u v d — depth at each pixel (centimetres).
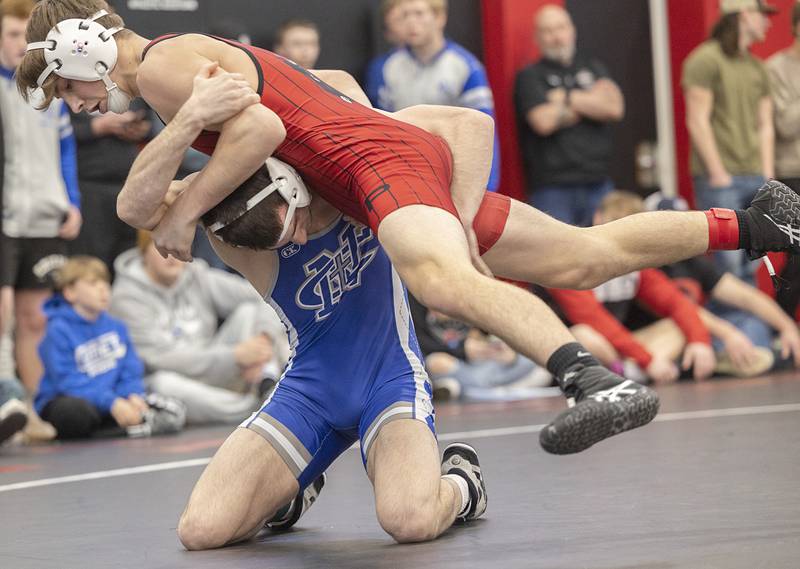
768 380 1070
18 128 951
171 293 998
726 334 1141
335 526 449
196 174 429
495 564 346
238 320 1009
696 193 1211
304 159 403
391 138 396
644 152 1391
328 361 433
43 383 926
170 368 980
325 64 1227
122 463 724
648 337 1130
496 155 1142
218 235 410
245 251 433
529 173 1209
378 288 434
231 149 390
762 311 1168
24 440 922
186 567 378
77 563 397
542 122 1175
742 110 1198
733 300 1168
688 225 432
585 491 489
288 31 1068
